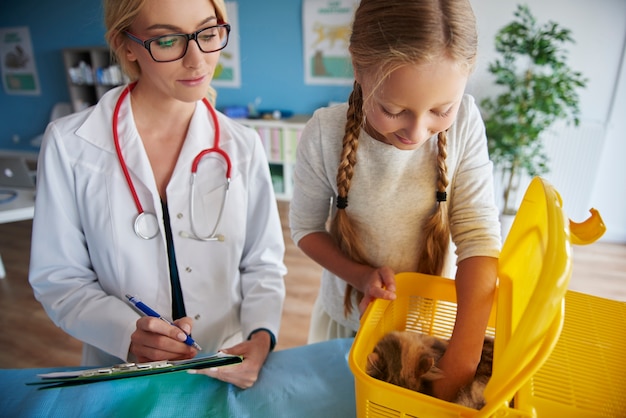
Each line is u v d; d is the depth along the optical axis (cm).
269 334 90
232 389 79
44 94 502
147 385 80
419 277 82
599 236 60
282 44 390
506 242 73
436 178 81
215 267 96
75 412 74
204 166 94
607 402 54
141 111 91
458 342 68
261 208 104
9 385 79
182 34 72
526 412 48
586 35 298
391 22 55
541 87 289
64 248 90
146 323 75
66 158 86
